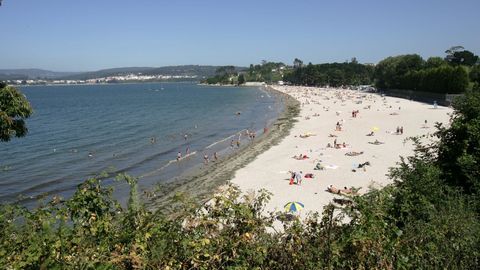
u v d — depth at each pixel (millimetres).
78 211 7020
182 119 106312
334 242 6738
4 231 6422
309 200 34000
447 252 7531
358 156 50938
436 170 12898
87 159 57250
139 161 55625
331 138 65250
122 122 101250
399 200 10078
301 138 66188
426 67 138625
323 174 42688
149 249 5984
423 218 9781
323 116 96500
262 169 46188
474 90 16203
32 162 55281
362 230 6914
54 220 6668
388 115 91125
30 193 40469
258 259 6254
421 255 7199
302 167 46344
